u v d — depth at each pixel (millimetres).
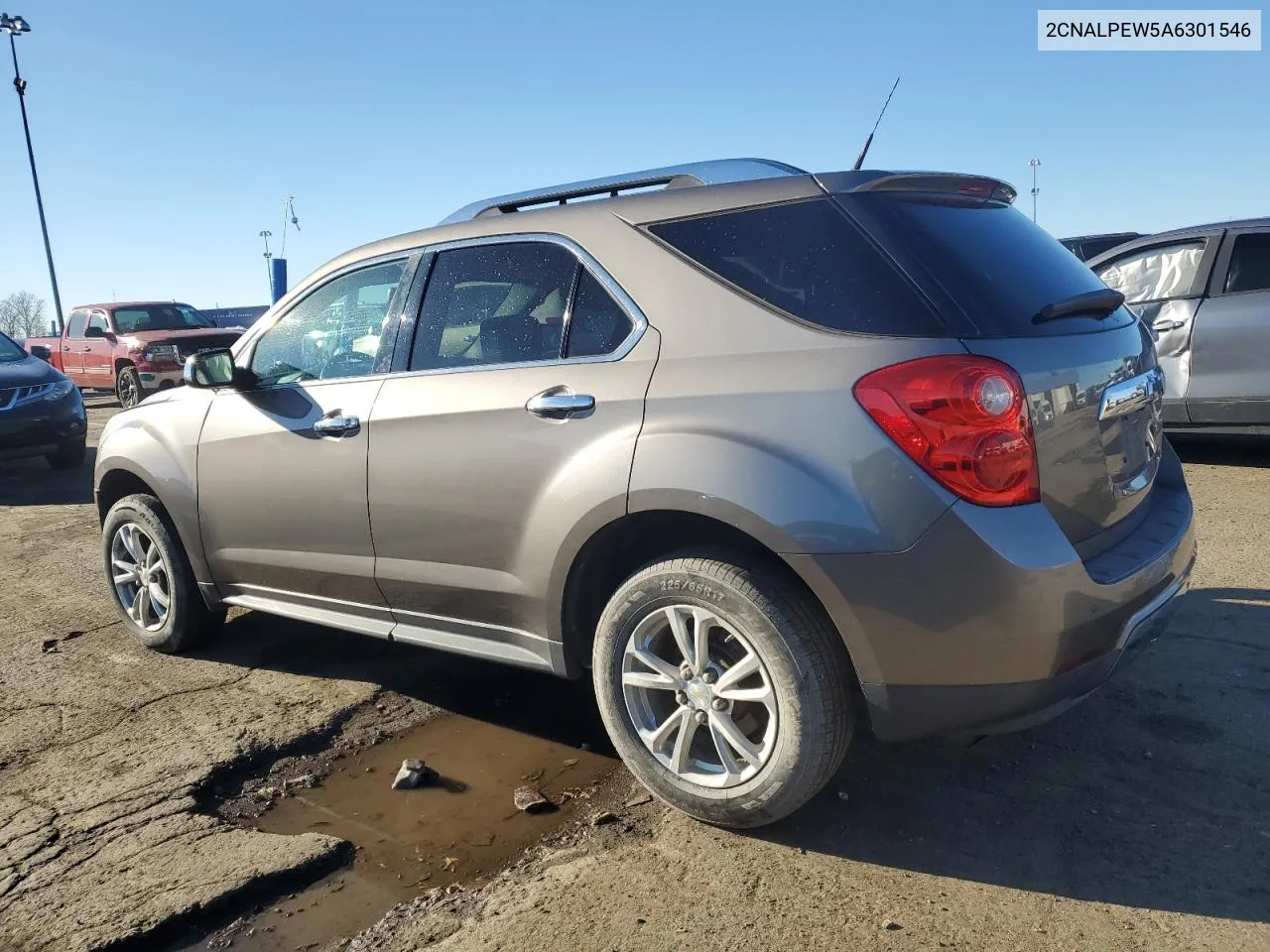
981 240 2773
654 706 2928
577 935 2369
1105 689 3557
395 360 3459
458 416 3141
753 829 2809
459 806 3059
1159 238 7395
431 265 3451
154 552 4438
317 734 3574
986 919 2365
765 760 2623
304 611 3879
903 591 2381
